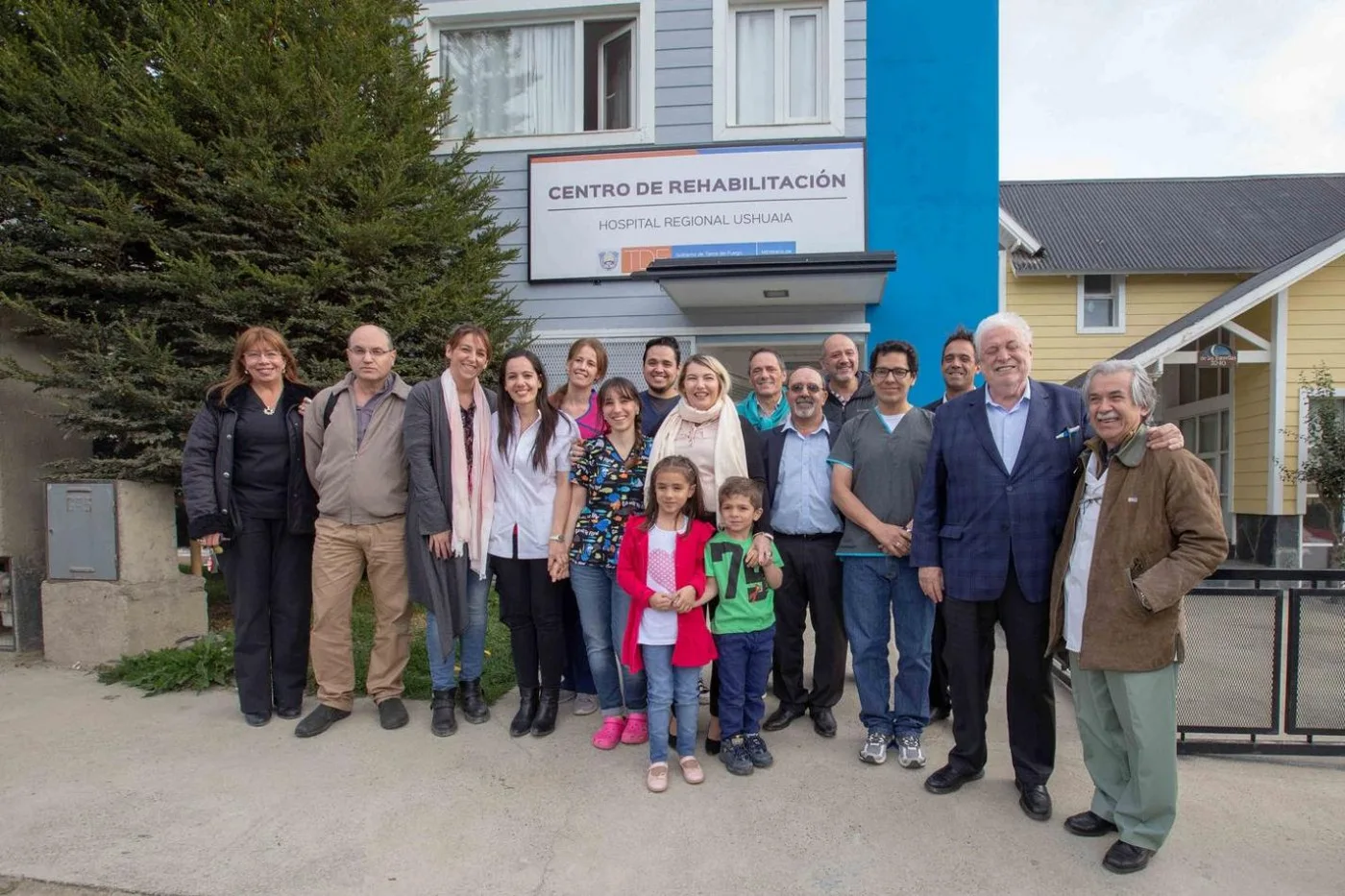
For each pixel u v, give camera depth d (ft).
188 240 17.66
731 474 12.52
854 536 12.55
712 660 12.03
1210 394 42.01
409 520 13.19
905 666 12.35
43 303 17.58
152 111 16.89
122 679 16.08
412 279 19.52
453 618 13.24
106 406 17.30
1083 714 10.29
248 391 13.94
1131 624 9.50
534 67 26.96
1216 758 12.98
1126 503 9.66
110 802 11.18
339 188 19.01
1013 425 11.05
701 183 25.14
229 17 18.12
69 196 16.97
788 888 9.23
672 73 25.32
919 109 24.52
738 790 11.48
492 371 21.74
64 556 17.15
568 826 10.56
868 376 15.92
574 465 12.91
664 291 24.32
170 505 18.31
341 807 11.05
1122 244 48.62
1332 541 34.45
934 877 9.43
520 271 26.00
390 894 9.16
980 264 24.38
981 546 10.98
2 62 16.47
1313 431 33.78
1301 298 35.76
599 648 12.94
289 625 14.23
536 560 13.23
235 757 12.60
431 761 12.46
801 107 25.76
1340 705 12.75
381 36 20.84
